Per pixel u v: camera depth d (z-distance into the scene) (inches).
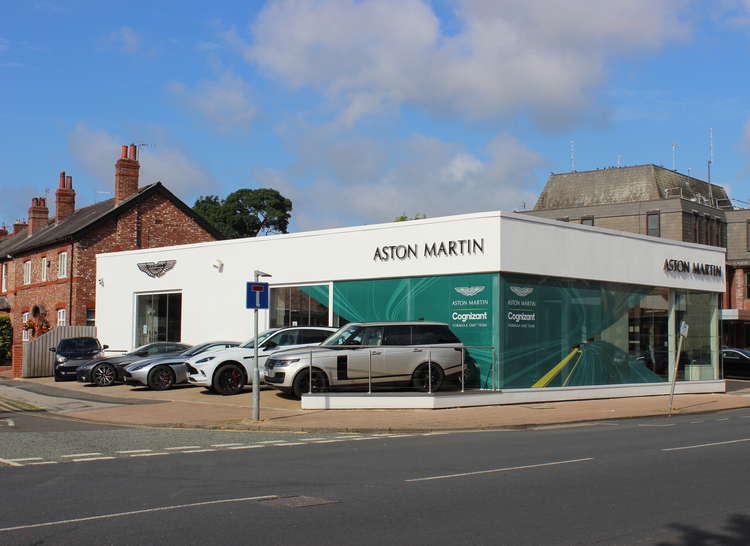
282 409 765.3
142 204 1576.0
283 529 288.2
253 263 1065.5
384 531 285.7
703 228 2364.7
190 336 1135.0
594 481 389.4
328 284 984.3
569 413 764.0
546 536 279.0
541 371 877.2
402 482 388.5
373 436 609.0
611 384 958.4
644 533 283.4
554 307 898.7
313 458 478.0
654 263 1032.8
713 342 1136.8
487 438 589.6
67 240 1508.4
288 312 1024.9
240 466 445.1
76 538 275.1
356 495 354.3
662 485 378.3
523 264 860.6
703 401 952.3
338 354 788.6
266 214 2792.8
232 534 280.5
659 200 2321.6
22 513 316.5
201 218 1657.2
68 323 1487.5
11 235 2212.1
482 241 849.5
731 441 559.5
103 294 1284.4
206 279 1122.0
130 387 999.6
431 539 274.4
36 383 1119.6
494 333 838.5
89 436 587.2
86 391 969.5
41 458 477.4
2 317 1702.8
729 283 2374.5
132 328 1232.8
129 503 336.5
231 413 732.7
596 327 949.2
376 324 807.1
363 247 952.9
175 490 368.2
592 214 2460.6
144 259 1219.9
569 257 914.7
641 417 778.8
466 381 846.5
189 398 866.1
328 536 278.1
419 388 795.4
